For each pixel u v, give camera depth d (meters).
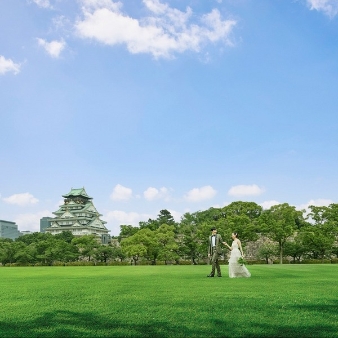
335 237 65.38
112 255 78.31
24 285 14.05
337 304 8.38
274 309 7.79
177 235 79.06
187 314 7.36
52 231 133.88
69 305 8.62
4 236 199.50
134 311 7.74
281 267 28.56
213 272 18.03
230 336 5.80
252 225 63.59
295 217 65.88
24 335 5.96
